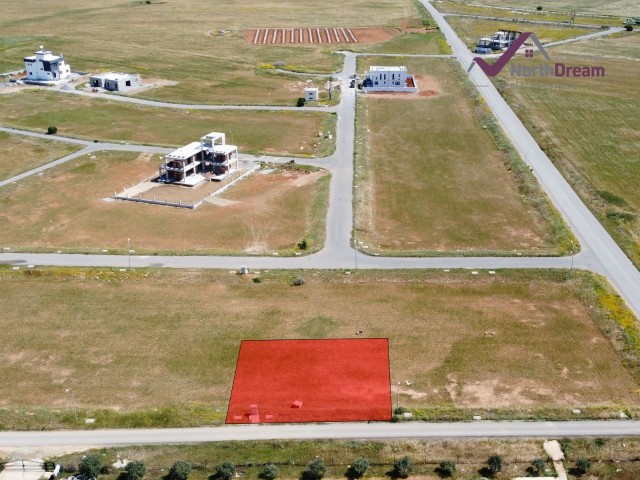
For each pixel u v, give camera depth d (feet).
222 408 214.07
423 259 307.78
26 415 210.59
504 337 250.98
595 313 264.72
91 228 340.59
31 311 268.82
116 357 240.53
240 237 330.75
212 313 267.18
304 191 383.86
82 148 455.22
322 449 196.85
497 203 368.68
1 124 499.92
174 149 453.58
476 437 200.75
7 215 354.74
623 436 200.95
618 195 373.20
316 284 287.69
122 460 193.26
